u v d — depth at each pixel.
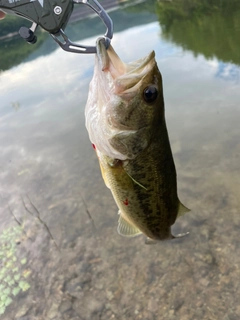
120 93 0.24
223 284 0.51
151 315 0.50
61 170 0.91
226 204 0.65
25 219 0.75
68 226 0.70
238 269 0.52
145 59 0.25
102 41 0.24
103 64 0.24
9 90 1.76
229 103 1.00
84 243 0.65
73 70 1.79
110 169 0.28
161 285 0.54
